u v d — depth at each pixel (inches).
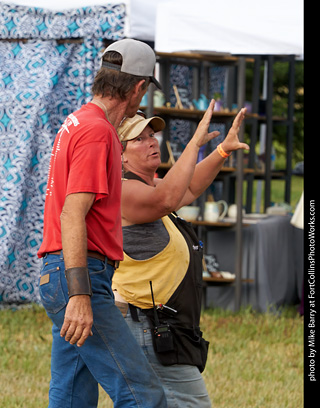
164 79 835.4
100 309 268.8
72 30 753.6
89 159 264.2
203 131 297.7
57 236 272.4
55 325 286.7
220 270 804.6
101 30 743.7
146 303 307.6
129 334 276.1
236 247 770.8
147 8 745.0
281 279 804.0
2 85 756.0
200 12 687.1
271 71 994.7
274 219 808.9
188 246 316.5
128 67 285.4
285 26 685.9
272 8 685.9
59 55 764.6
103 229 272.5
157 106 777.6
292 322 729.0
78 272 256.4
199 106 810.8
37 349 593.0
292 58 1032.2
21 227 756.6
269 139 986.1
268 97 992.2
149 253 308.8
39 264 760.3
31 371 538.9
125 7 733.9
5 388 490.0
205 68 865.5
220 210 830.5
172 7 683.4
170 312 308.3
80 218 259.6
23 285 762.2
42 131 749.9
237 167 772.0
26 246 762.8
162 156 821.2
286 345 648.4
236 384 517.3
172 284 309.6
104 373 272.5
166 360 303.4
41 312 743.7
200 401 312.8
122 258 282.4
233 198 942.4
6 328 670.5
